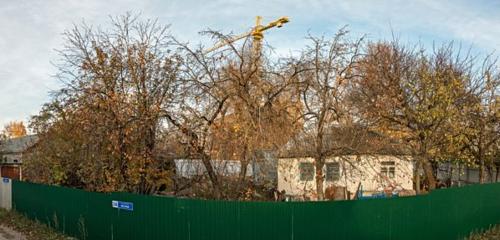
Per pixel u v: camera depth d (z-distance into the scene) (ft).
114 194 41.09
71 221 48.19
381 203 36.27
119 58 52.21
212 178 44.73
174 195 49.44
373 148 55.11
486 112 72.79
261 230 33.14
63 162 63.05
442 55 80.38
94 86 51.42
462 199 46.65
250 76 45.42
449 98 63.87
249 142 42.98
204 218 34.37
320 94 50.42
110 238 41.32
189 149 45.78
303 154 50.14
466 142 71.56
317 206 33.47
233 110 45.01
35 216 59.16
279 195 52.49
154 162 50.26
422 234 39.60
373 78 60.59
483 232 51.11
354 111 57.26
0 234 52.34
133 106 49.80
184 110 47.06
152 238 37.09
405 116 68.39
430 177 68.85
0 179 76.07
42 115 65.62
